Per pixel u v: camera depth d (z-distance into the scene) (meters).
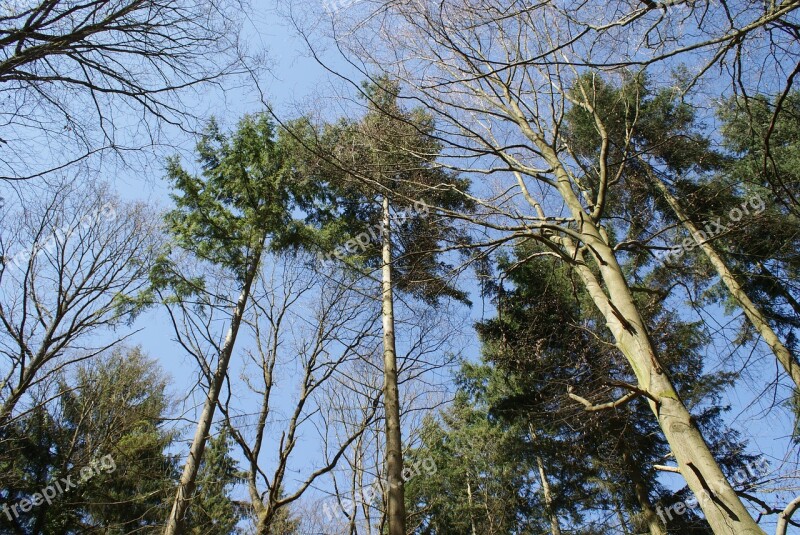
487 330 10.33
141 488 11.17
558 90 5.50
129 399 12.11
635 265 9.33
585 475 10.71
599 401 8.22
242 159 10.34
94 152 4.94
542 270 10.68
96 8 4.09
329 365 8.11
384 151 5.89
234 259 9.62
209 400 7.90
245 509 12.41
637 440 10.13
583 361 8.57
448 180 7.77
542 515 12.75
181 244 9.34
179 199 9.62
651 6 3.51
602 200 4.83
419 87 5.57
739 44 4.10
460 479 13.97
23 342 8.38
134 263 10.12
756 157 8.98
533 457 11.08
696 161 9.00
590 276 4.25
